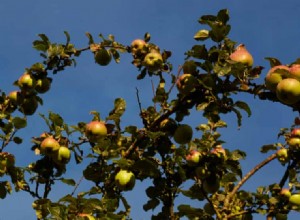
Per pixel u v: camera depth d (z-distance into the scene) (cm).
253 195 586
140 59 602
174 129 548
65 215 439
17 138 530
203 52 490
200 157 538
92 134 531
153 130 546
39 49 570
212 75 478
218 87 482
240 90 475
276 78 453
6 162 519
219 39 500
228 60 473
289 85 438
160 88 546
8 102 582
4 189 524
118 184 522
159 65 582
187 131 541
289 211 590
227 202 597
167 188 555
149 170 530
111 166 532
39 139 529
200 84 500
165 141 553
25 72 579
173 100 538
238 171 538
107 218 463
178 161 530
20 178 532
